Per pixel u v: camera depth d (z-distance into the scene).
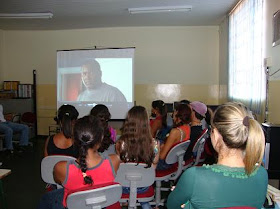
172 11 5.16
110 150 2.45
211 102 6.52
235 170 1.04
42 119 7.08
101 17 5.66
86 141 1.46
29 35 6.93
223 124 1.03
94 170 1.49
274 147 2.21
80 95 6.26
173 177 2.69
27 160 4.82
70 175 1.46
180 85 6.55
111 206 1.78
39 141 6.57
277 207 1.41
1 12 5.25
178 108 2.82
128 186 2.04
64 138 2.24
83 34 6.75
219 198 1.01
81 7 4.96
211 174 1.04
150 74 6.61
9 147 5.24
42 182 3.69
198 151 2.89
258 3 3.72
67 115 2.36
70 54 6.27
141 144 2.07
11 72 7.07
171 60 6.54
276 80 3.12
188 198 1.07
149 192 2.24
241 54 4.54
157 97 6.62
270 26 3.34
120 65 6.14
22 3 4.71
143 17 5.67
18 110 6.64
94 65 6.20
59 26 6.47
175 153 2.53
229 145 1.03
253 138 0.99
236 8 4.82
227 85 5.53
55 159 1.97
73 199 1.34
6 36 7.00
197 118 3.02
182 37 6.48
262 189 1.06
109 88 6.19
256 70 3.78
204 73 6.49
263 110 3.55
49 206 1.66
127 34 6.60
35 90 6.91
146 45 6.58
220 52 6.22
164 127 3.72
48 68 6.95
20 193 3.33
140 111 2.14
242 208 0.96
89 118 1.52
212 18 5.76
